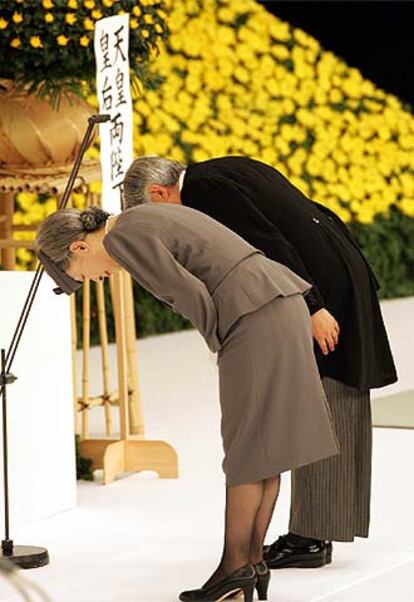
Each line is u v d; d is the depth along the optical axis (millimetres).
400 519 12547
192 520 12609
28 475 12508
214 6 25641
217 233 9984
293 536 11164
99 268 10109
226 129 24453
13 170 13930
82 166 14156
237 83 25281
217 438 15859
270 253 10578
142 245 9711
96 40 13102
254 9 26156
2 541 11375
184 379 19297
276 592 10531
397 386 18781
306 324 10039
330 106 26234
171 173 10695
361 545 11773
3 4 13328
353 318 10938
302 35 26484
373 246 25922
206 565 11250
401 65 30250
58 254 10102
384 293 26250
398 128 26797
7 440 12273
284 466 9844
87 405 14703
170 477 14172
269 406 9852
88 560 11453
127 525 12492
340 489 11055
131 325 14883
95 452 14117
